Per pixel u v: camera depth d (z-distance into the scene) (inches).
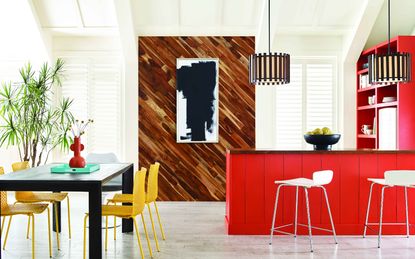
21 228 190.5
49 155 268.8
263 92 261.3
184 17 249.3
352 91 268.5
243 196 181.3
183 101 261.1
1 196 148.4
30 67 241.6
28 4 234.7
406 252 156.1
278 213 181.3
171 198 261.7
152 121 261.9
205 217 216.1
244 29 257.1
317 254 153.1
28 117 241.0
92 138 268.2
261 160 181.6
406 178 157.5
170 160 261.9
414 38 219.0
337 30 259.4
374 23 252.5
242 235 180.4
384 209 181.9
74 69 268.7
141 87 261.7
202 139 261.4
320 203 181.2
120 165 176.1
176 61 261.4
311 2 244.5
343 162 181.5
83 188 126.1
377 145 241.1
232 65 262.1
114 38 268.7
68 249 158.6
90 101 268.8
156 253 153.6
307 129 272.2
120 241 169.2
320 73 272.4
